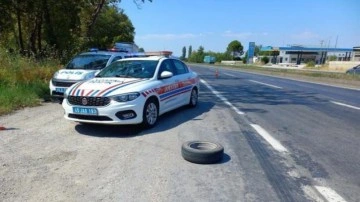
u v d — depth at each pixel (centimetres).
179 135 677
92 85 718
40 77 1300
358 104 1205
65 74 1061
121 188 418
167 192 410
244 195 407
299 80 2623
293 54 9625
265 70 4253
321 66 6650
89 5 2447
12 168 475
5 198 386
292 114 958
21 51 2048
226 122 819
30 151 552
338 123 837
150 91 734
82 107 682
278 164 519
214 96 1359
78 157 529
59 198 389
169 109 852
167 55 955
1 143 591
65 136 652
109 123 672
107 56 1204
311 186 438
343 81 2342
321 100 1298
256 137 678
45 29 2141
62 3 2034
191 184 435
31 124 743
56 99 1096
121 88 695
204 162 509
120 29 5106
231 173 476
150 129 728
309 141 657
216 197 400
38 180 437
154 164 504
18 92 1029
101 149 572
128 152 558
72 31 2327
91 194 401
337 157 560
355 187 439
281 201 394
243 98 1309
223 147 551
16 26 2273
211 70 4316
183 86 942
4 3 1800
